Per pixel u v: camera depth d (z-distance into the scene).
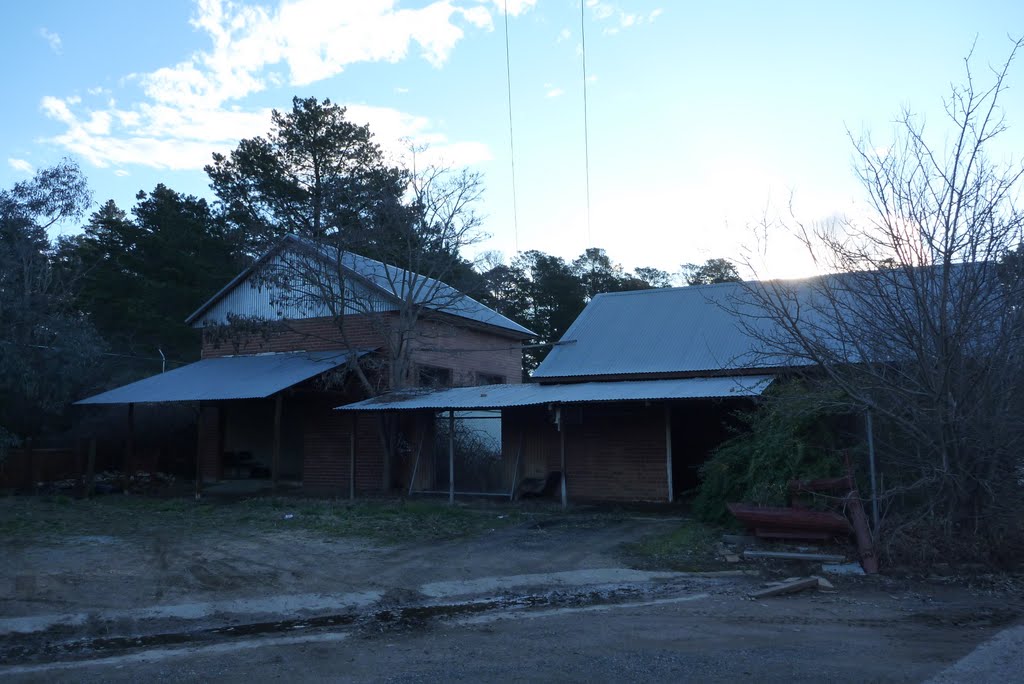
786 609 9.78
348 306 23.80
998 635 8.36
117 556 13.06
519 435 21.19
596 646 8.05
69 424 26.69
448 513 17.41
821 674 6.89
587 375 20.52
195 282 40.94
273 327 23.55
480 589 11.21
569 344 22.30
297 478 26.28
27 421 23.81
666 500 19.52
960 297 11.83
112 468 26.47
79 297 35.38
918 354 12.10
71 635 9.05
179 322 38.41
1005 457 12.02
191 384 22.66
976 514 12.02
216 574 11.84
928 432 12.27
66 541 14.42
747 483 14.34
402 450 22.59
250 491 23.48
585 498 20.38
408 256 23.66
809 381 14.15
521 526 15.95
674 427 20.45
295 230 26.25
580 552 13.40
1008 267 12.01
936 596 10.46
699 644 8.04
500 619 9.53
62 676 7.37
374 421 23.62
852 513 12.48
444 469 22.53
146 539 14.70
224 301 26.86
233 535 15.15
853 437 13.79
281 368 22.81
